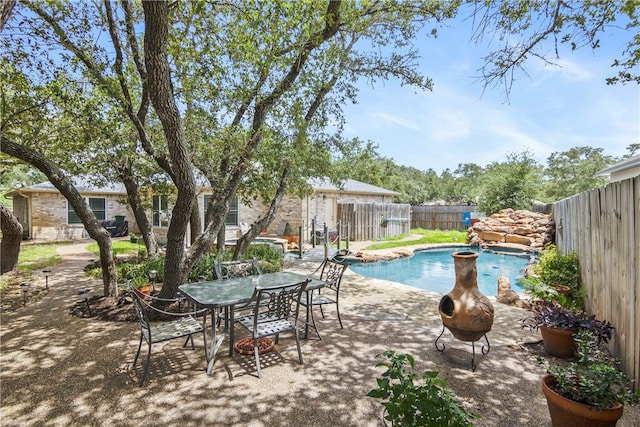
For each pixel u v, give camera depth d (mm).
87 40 4555
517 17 3539
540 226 13414
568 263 5121
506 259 11883
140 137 5086
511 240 13547
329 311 5137
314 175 8141
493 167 20219
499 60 3877
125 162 6246
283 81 5164
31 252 10906
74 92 4406
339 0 4488
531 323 3783
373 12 5070
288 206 14750
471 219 19297
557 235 8156
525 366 3277
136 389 2855
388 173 30219
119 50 5023
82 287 6422
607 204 3586
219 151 5750
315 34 4738
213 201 6461
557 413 2223
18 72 4312
